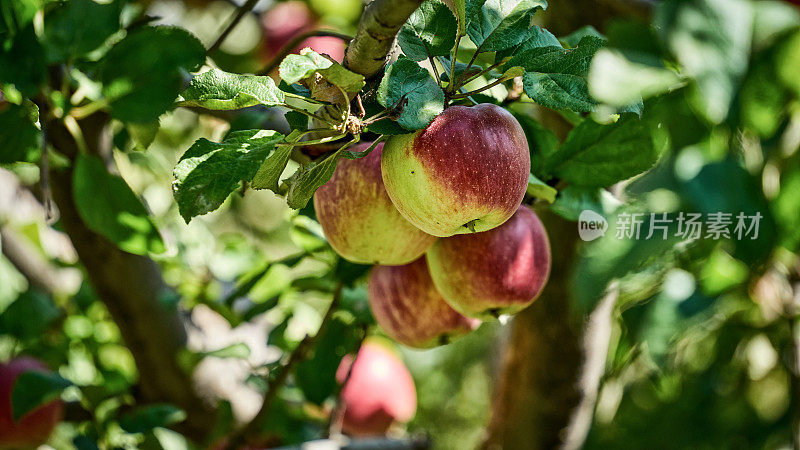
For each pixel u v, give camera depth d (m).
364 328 1.19
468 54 0.96
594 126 0.94
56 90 0.99
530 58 0.81
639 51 0.78
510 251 0.95
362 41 0.81
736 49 0.73
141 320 1.23
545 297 1.25
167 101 0.94
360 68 0.82
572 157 0.95
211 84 0.80
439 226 0.86
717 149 0.88
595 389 1.33
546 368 1.30
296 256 1.18
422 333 1.03
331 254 1.18
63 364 1.34
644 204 0.84
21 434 1.21
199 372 1.28
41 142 0.96
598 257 0.82
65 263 1.38
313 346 1.20
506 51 0.85
